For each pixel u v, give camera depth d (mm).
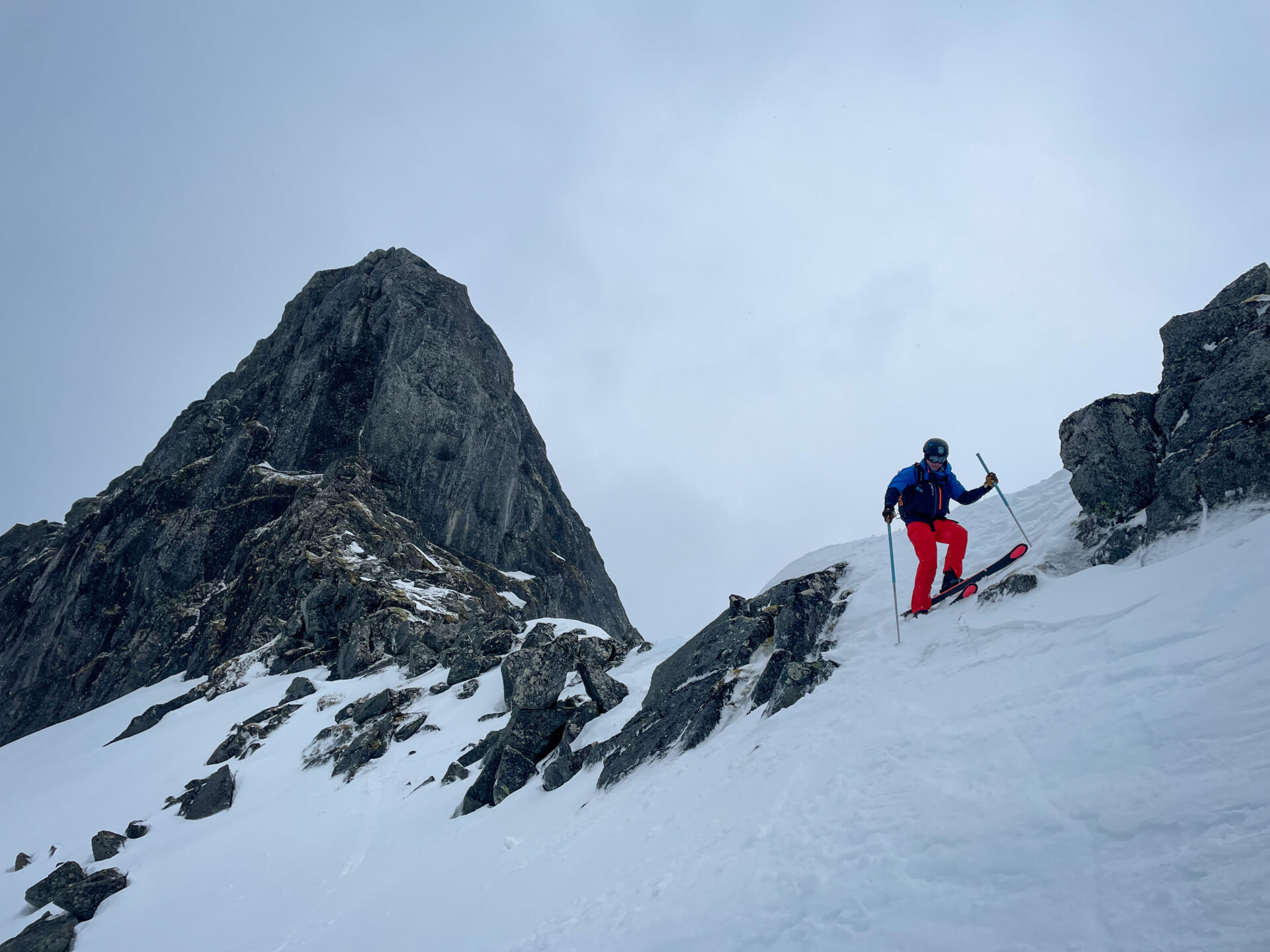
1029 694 5215
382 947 8203
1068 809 3795
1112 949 2855
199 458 50781
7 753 34031
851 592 10016
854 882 4129
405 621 27625
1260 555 5176
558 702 14523
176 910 13477
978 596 7609
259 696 26984
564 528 60562
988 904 3443
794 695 8039
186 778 21234
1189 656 4555
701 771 8062
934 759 5047
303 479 46656
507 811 12117
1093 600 6141
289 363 56062
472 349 54375
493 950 6414
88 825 19922
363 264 59188
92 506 55906
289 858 14211
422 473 48219
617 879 6406
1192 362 7324
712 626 11898
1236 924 2650
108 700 38281
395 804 15344
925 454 8000
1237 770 3410
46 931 14148
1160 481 6832
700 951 4309
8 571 58062
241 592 38531
